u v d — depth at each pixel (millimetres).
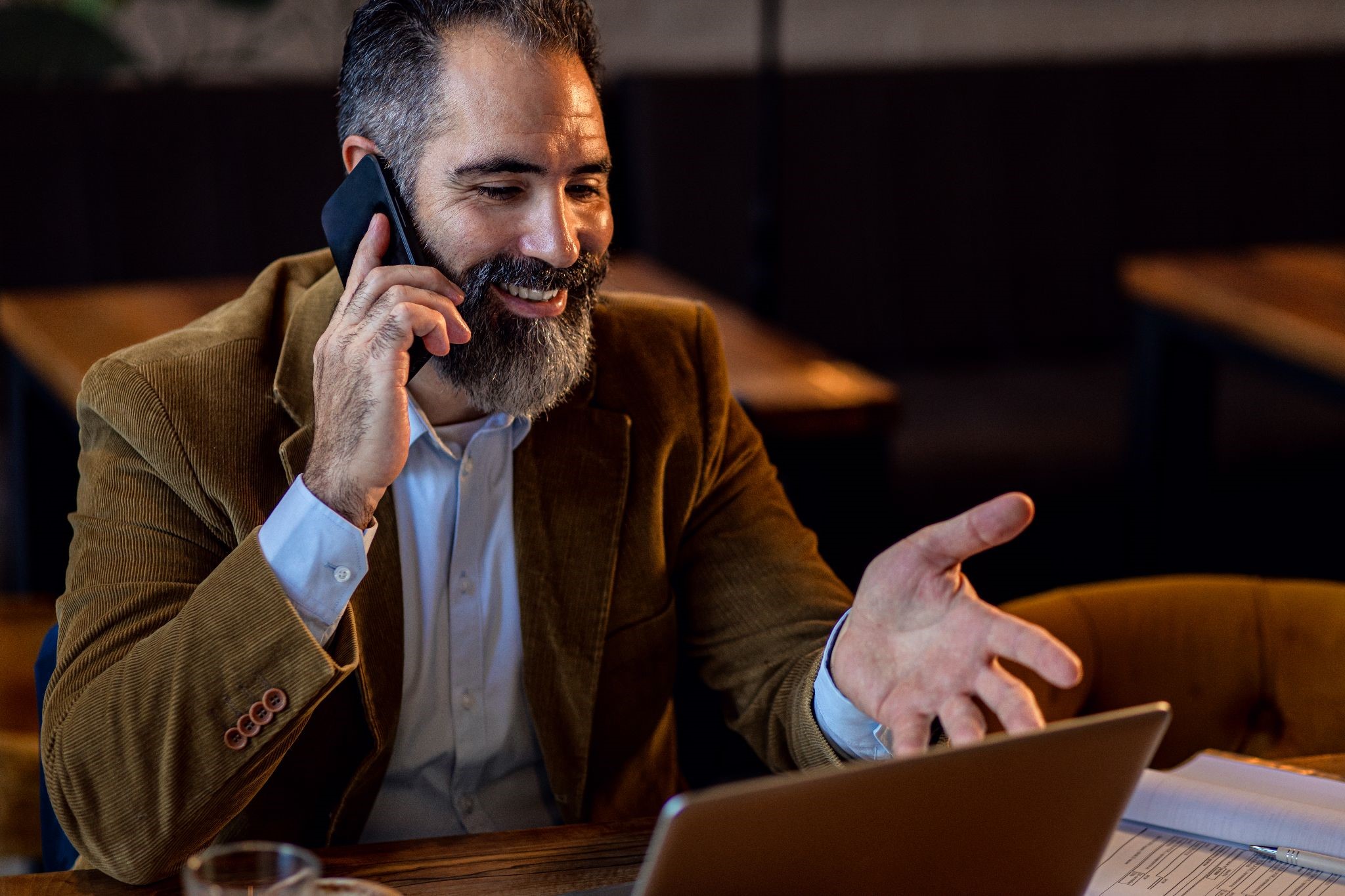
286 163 3938
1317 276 3449
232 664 1247
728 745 2447
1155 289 3480
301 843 1445
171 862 1264
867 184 4246
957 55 4824
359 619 1427
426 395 1501
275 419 1456
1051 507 3742
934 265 4320
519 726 1543
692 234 4152
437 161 1404
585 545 1534
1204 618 1718
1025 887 1063
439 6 1402
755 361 2896
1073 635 1681
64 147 3754
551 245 1404
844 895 997
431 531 1496
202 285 3396
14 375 3098
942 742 1327
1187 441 3598
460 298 1354
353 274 1379
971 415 3871
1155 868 1222
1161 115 4477
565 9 1420
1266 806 1264
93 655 1313
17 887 1240
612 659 1573
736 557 1655
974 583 3645
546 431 1548
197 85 3887
